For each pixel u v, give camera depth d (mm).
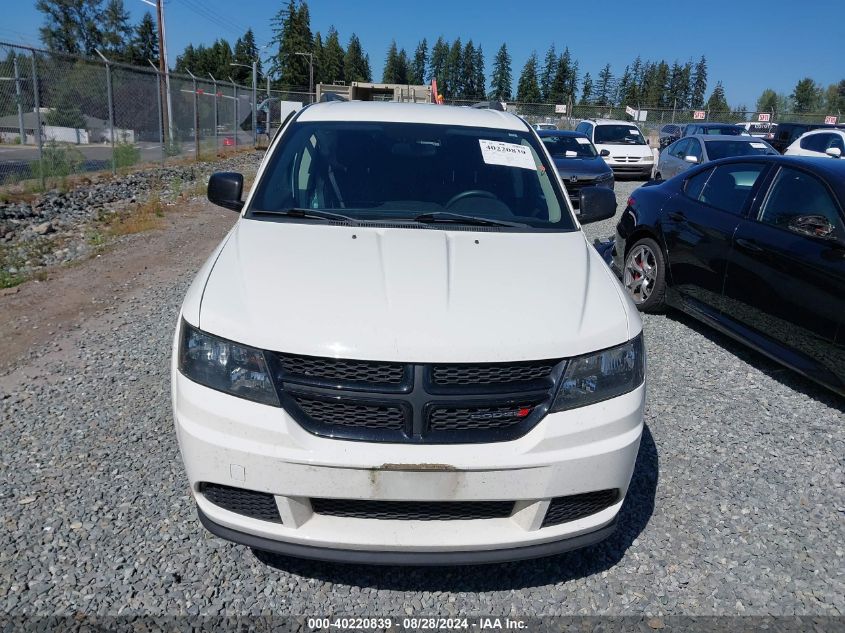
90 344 5250
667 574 2883
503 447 2402
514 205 3666
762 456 3889
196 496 2562
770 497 3477
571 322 2604
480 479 2379
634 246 6695
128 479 3355
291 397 2410
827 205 4703
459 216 3486
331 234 3172
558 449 2441
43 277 7227
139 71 20438
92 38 75438
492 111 4582
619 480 2580
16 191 12766
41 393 4336
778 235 4949
